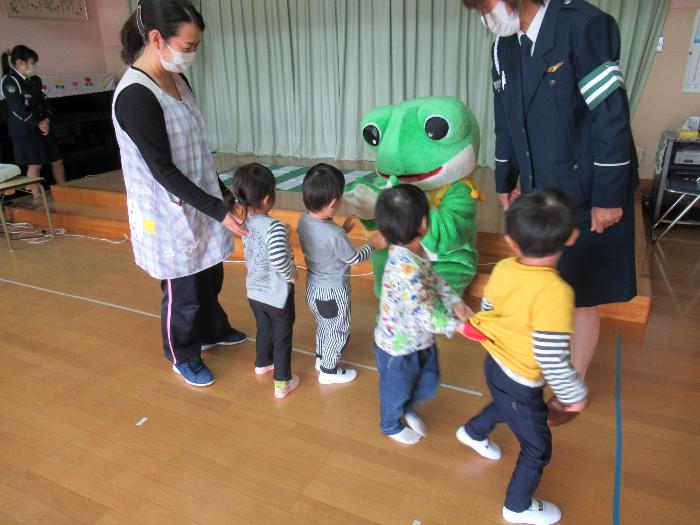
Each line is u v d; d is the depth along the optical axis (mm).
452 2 4340
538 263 1181
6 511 1503
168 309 1967
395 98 4887
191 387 2074
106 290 3006
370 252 1856
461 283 2344
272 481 1582
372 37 4742
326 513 1460
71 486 1587
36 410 1955
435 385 1578
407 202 1350
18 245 3824
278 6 5062
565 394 1174
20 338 2490
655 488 1498
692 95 3695
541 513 1389
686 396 1889
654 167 3939
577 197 1481
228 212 1721
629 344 2219
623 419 1780
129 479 1608
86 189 4355
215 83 5738
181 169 1760
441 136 2090
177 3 1500
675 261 3096
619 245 1502
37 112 4367
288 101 5398
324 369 2037
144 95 1568
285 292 1827
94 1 6016
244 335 2404
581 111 1409
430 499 1491
